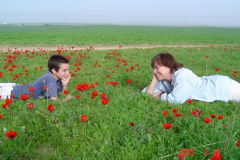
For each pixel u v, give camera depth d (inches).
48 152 96.6
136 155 91.8
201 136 102.0
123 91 178.7
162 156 91.7
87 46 743.7
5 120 116.1
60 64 157.2
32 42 767.7
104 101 105.0
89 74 251.9
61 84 172.9
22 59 358.6
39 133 104.6
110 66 307.6
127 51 513.7
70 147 98.1
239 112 138.1
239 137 105.3
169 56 158.6
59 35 1038.4
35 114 118.4
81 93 163.8
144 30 1939.0
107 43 820.6
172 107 143.4
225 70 326.0
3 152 89.9
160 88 175.5
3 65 302.4
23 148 94.0
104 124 114.3
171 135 107.2
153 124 121.3
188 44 878.4
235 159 85.4
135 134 106.2
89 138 102.7
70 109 130.6
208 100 159.2
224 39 1056.8
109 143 100.6
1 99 145.9
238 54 524.1
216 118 125.0
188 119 121.4
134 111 135.2
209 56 474.9
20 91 152.3
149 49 599.2
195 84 161.6
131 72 273.3
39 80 153.3
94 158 90.3
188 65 357.1
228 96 163.0
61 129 103.3
